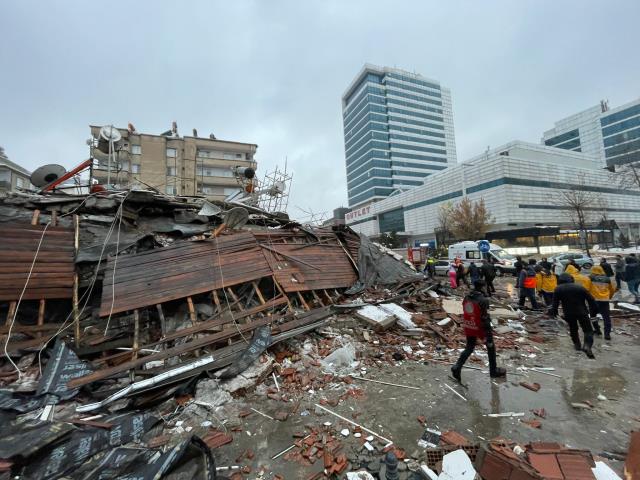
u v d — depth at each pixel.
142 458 2.54
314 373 4.65
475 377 4.57
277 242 8.60
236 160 33.00
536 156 45.34
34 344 4.73
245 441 3.14
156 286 5.78
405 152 76.69
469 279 14.24
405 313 7.06
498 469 2.38
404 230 57.84
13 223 5.72
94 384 4.08
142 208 7.64
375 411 3.66
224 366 4.48
